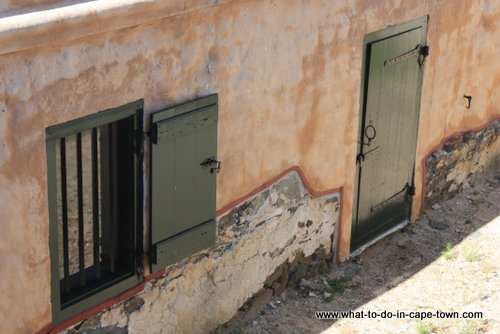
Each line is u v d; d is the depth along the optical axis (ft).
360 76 29.22
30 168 20.18
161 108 22.85
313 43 26.84
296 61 26.43
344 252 30.99
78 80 20.65
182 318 25.55
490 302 29.66
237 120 25.11
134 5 20.84
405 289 30.25
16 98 19.49
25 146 19.95
